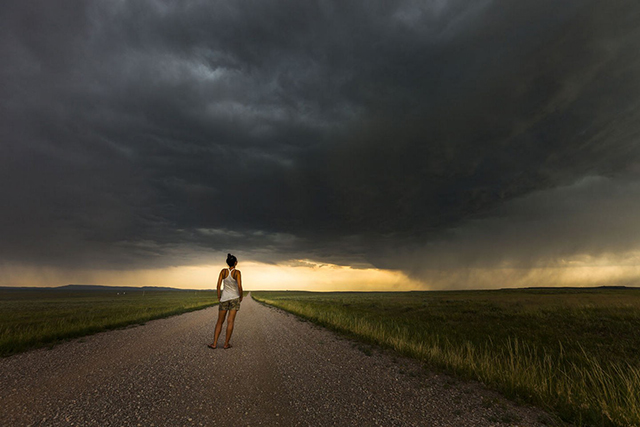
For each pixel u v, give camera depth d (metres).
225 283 7.73
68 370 5.22
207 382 4.66
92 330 10.50
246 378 4.97
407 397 4.23
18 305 42.88
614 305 20.19
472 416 3.59
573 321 14.82
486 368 5.46
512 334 11.73
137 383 4.48
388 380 5.07
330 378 5.12
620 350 8.75
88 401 3.69
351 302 40.12
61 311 26.34
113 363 5.77
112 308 29.78
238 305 7.74
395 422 3.34
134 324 13.28
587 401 3.99
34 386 4.27
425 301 38.44
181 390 4.23
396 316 19.61
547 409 3.90
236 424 3.17
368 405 3.88
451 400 4.15
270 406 3.75
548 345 9.58
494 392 4.58
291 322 14.90
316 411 3.62
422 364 6.30
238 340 8.95
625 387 4.25
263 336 9.93
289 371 5.52
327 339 9.53
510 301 31.36
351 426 3.20
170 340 8.70
